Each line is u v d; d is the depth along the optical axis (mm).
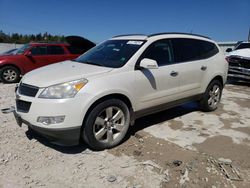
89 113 3773
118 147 4152
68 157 3799
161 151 4051
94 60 4676
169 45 4980
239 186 3262
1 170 3412
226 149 4195
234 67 10219
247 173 3541
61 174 3391
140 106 4418
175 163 3678
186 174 3449
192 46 5477
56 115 3539
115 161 3734
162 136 4609
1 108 5926
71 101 3564
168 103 4945
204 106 6004
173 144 4301
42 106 3568
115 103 4016
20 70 10172
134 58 4328
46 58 10469
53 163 3635
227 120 5637
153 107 4664
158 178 3355
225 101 7410
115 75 4023
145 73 4379
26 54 10219
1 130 4594
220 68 6027
